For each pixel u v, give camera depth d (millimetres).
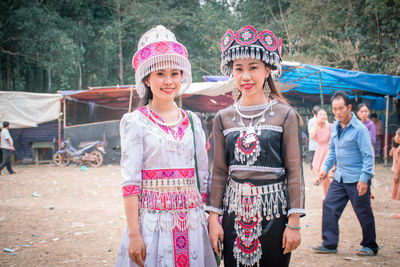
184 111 2406
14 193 7883
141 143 2156
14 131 14195
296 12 19219
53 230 4988
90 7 23734
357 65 15570
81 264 3732
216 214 2328
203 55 26562
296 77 11289
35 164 14312
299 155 2158
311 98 16438
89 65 23875
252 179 2203
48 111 13812
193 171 2307
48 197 7477
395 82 11094
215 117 2396
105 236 4730
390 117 14953
